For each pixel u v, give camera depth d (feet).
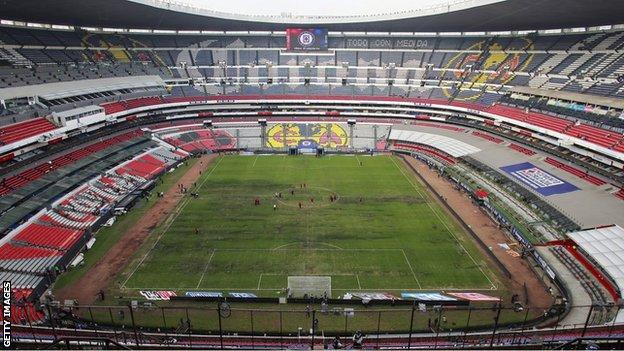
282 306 121.29
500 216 177.27
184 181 233.55
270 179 237.04
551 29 311.06
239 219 180.75
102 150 240.94
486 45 347.15
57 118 210.38
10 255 141.49
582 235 136.46
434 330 108.88
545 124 235.20
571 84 258.78
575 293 122.72
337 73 358.64
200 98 326.44
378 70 358.43
